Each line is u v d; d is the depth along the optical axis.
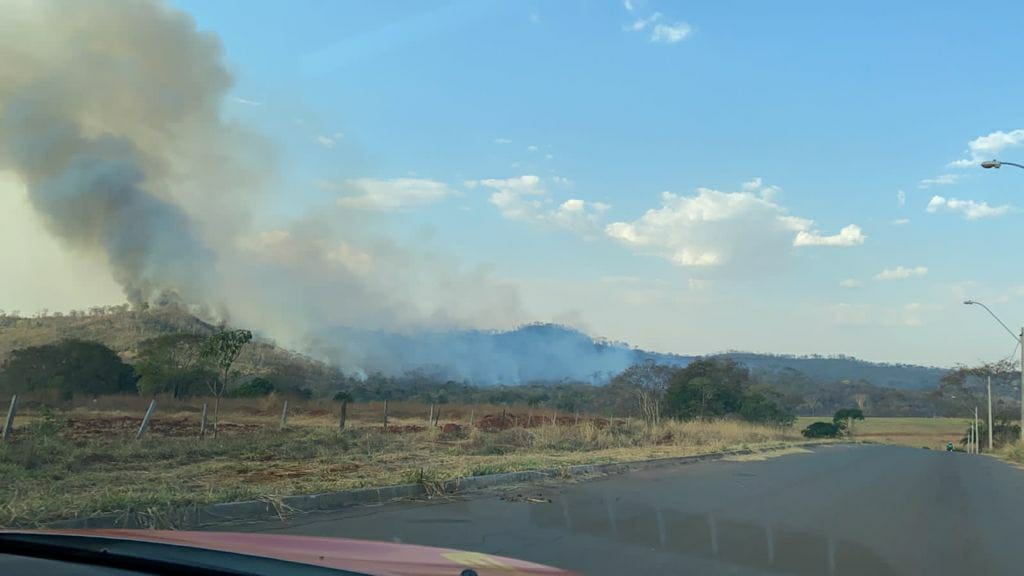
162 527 8.30
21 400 31.70
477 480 13.33
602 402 50.16
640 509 11.79
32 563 3.04
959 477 22.30
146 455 14.44
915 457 33.34
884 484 18.22
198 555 3.47
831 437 62.47
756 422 48.38
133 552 3.46
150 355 36.34
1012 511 14.10
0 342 44.16
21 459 12.54
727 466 20.92
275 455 15.80
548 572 3.93
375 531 8.90
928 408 96.19
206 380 31.50
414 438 21.31
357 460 15.72
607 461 18.41
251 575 3.21
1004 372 62.44
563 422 33.06
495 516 10.42
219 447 15.94
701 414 44.94
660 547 8.83
